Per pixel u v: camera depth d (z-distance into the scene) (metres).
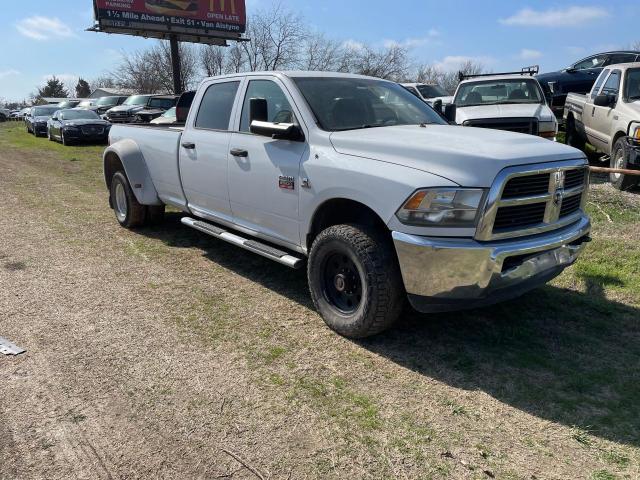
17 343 3.79
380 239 3.60
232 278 5.16
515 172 3.25
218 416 2.97
